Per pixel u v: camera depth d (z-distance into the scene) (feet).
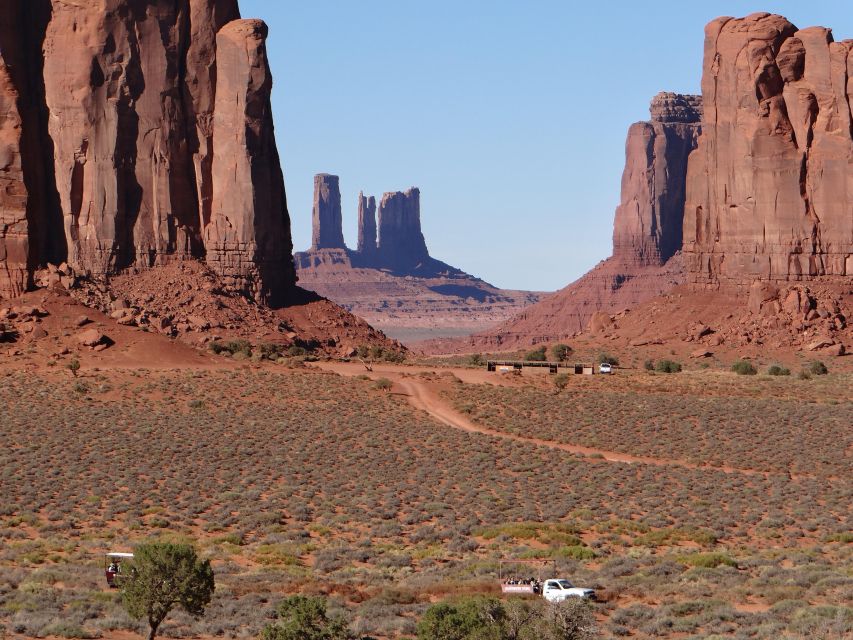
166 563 150.61
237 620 163.53
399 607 171.53
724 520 247.70
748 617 163.12
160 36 539.29
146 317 492.13
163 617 151.23
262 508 262.26
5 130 500.74
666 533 234.38
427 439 341.62
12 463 302.66
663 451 330.95
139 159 537.24
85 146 527.81
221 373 428.56
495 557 215.92
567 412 383.45
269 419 365.20
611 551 222.89
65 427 346.54
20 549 215.72
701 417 374.22
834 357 516.32
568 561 210.38
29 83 528.22
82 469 297.74
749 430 355.56
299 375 432.25
